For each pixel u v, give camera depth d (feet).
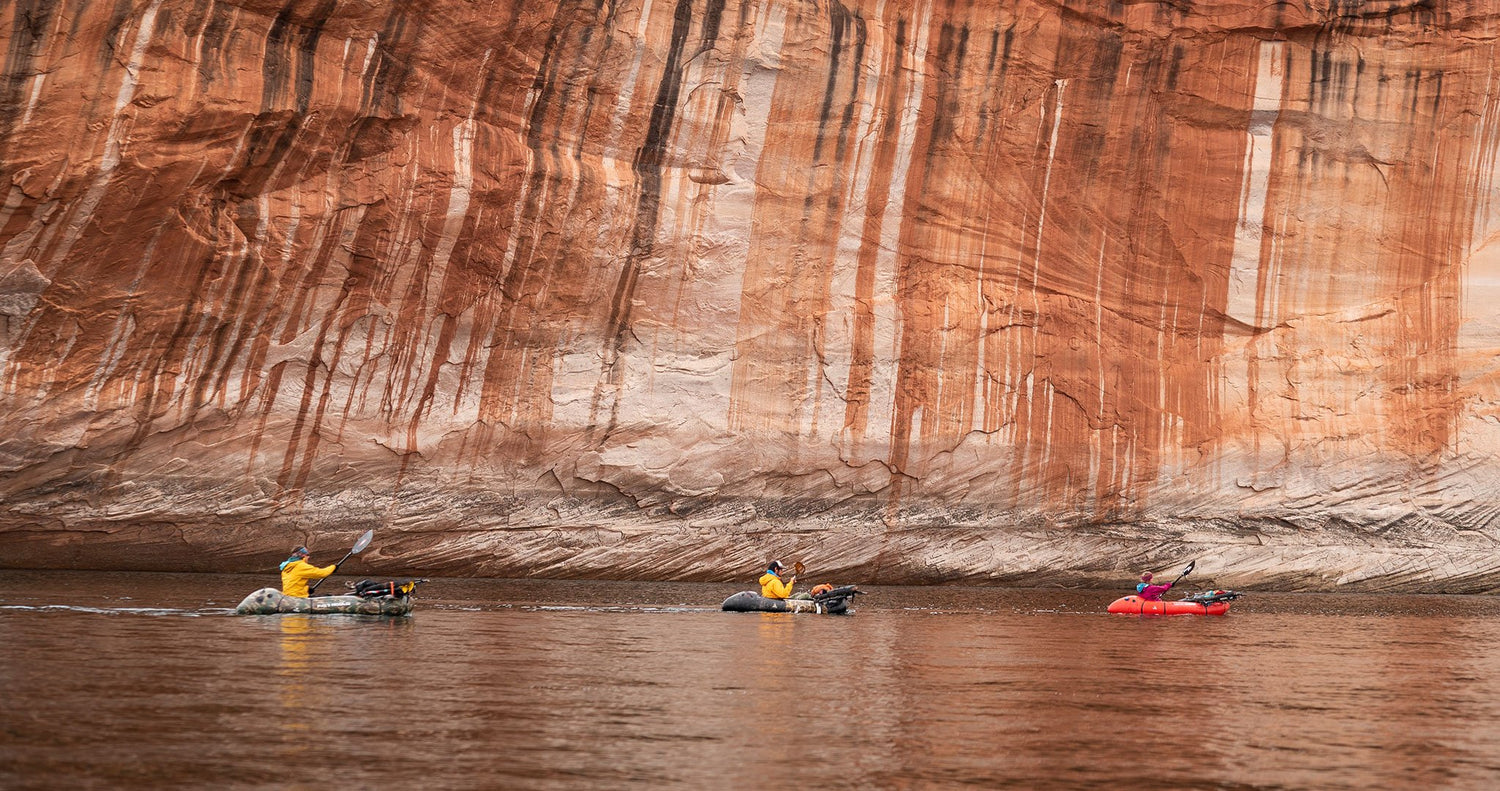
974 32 172.76
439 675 56.29
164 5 134.72
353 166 146.10
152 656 59.72
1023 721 48.03
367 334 149.89
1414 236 183.62
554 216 155.12
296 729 41.83
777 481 165.58
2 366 134.92
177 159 136.15
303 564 91.25
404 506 152.35
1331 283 184.55
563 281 157.17
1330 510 179.73
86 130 132.46
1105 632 94.38
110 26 132.87
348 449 150.10
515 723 44.52
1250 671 68.39
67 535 140.05
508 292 155.33
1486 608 142.10
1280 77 182.60
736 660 66.44
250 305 143.84
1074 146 177.17
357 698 48.75
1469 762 42.09
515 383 156.76
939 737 44.01
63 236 134.10
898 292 171.01
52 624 75.61
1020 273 175.73
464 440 154.71
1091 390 176.35
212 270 141.18
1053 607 126.62
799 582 164.25
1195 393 180.04
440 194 149.48
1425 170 183.52
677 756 39.50
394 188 147.43
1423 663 75.61
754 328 165.17
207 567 144.97
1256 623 110.22
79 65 131.85
